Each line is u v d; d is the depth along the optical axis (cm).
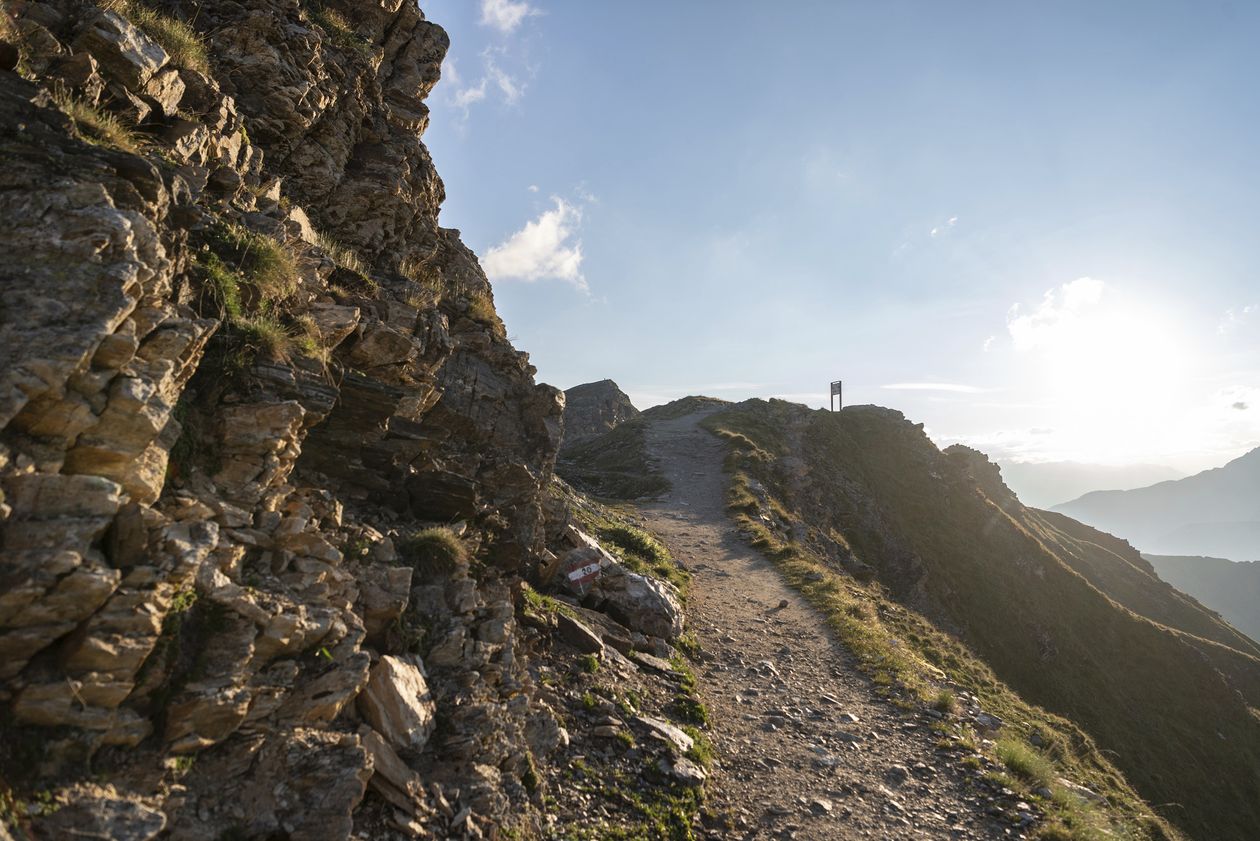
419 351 1384
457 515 1354
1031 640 5831
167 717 657
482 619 1188
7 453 591
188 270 871
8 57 765
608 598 2012
